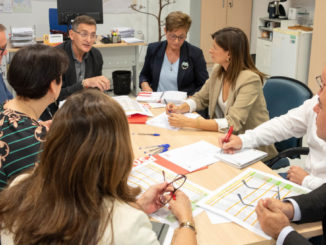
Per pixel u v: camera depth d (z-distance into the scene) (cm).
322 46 476
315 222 129
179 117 213
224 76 235
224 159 169
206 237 118
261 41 604
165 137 202
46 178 84
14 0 558
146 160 170
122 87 503
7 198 90
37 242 81
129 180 150
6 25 568
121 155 86
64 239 80
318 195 129
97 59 307
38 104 140
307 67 532
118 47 461
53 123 85
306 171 175
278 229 117
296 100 222
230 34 217
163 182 136
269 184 149
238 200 137
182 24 278
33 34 429
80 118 82
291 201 127
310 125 175
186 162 169
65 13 422
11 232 86
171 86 309
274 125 188
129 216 86
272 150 217
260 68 617
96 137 82
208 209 132
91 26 280
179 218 120
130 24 638
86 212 82
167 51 306
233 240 117
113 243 83
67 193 83
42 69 133
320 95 131
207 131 212
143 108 242
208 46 662
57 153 82
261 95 224
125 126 88
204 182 152
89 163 82
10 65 135
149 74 322
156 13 648
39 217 82
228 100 226
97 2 430
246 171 162
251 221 125
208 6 636
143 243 85
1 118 134
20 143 129
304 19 563
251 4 659
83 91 89
